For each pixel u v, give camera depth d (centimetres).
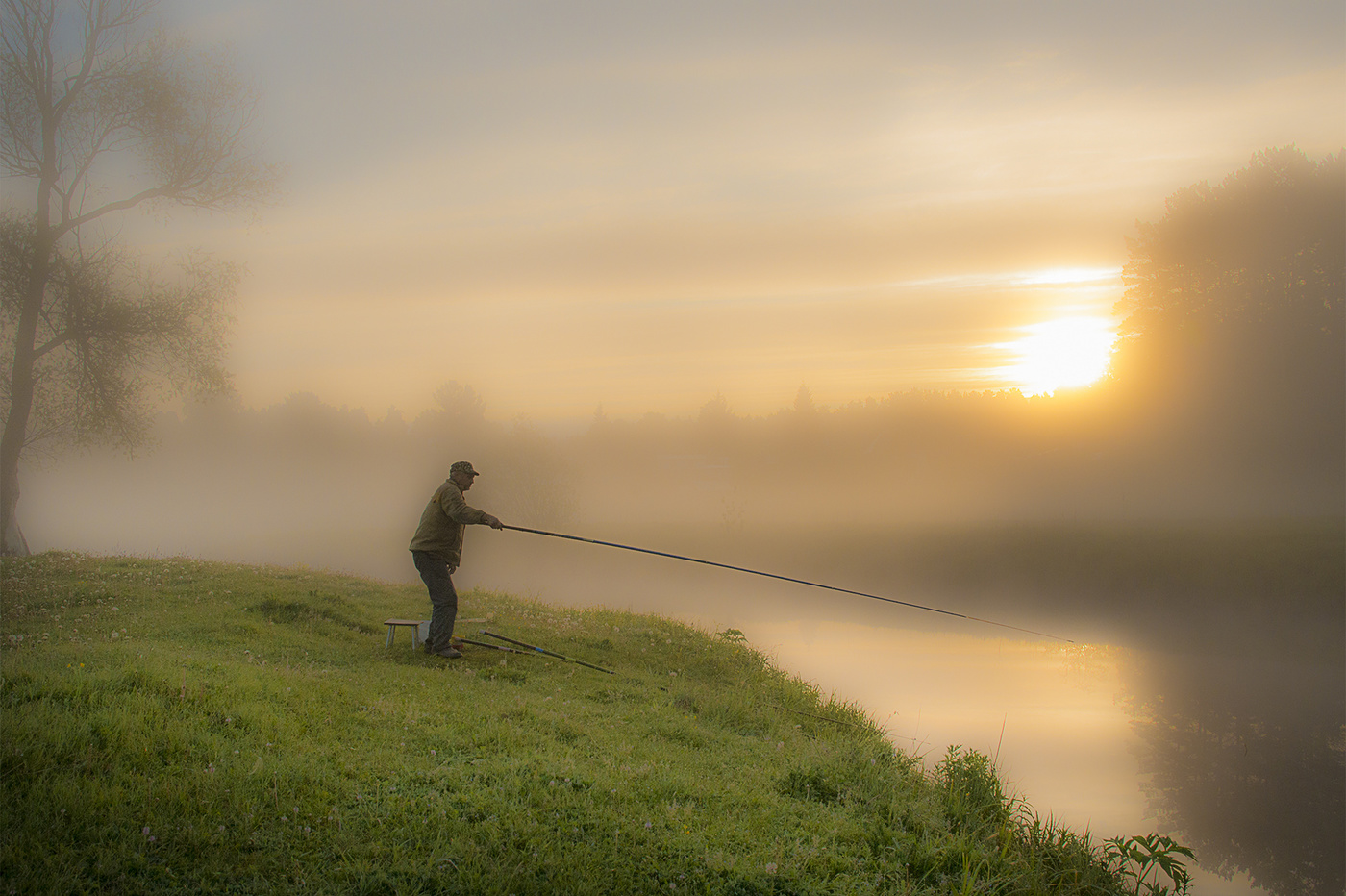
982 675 1549
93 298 2014
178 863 398
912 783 680
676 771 612
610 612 1523
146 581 1280
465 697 760
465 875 414
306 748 559
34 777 451
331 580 1510
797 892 444
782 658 1662
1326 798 947
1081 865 575
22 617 968
